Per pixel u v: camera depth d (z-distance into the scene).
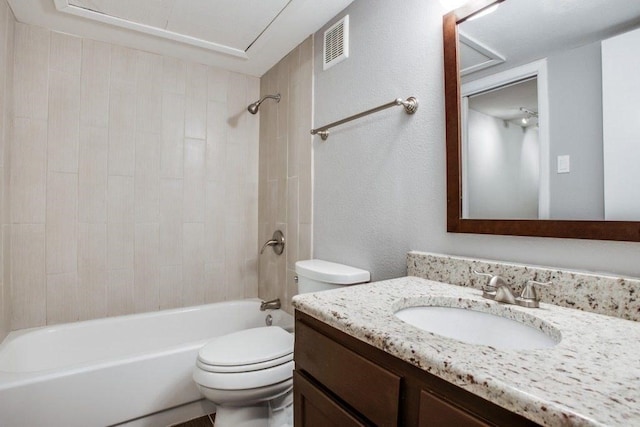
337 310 0.79
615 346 0.58
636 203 0.73
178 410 1.62
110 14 1.71
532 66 0.91
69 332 1.80
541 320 0.73
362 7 1.54
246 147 2.49
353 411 0.72
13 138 1.74
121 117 2.04
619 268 0.77
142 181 2.11
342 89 1.65
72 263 1.91
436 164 1.18
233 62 2.28
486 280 0.98
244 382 1.28
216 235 2.37
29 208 1.79
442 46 1.17
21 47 1.77
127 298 2.07
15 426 1.25
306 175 1.92
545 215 0.87
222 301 2.37
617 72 0.76
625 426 0.35
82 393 1.37
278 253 2.22
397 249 1.33
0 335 1.57
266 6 1.66
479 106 1.03
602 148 0.78
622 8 0.75
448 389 0.53
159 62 2.16
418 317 0.91
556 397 0.41
